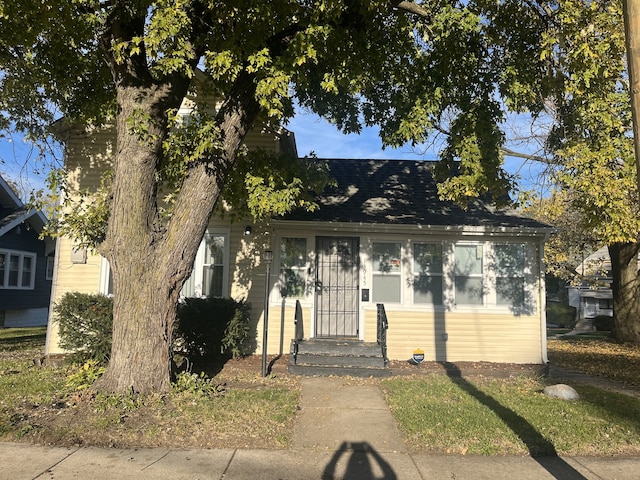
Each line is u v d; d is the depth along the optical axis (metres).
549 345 16.88
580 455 5.26
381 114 9.89
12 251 22.33
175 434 5.50
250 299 11.02
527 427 5.94
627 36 2.67
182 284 7.12
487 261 11.26
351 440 5.60
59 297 10.78
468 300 11.22
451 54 8.38
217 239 11.24
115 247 6.78
